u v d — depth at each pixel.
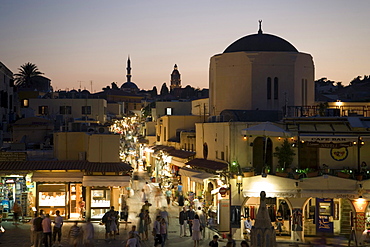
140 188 53.00
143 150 75.25
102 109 78.81
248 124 32.97
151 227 33.97
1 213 32.59
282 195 30.44
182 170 39.97
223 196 31.62
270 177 30.91
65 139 37.59
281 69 44.59
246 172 31.08
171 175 48.94
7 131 55.47
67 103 78.19
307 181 30.64
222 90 46.00
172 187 46.53
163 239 26.97
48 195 34.75
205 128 39.88
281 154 32.34
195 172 37.00
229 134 33.06
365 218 30.75
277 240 30.33
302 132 31.64
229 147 32.97
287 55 44.69
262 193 21.83
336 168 32.75
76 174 34.38
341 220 32.28
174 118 56.75
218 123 36.12
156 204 42.03
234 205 31.39
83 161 35.94
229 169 32.62
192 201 38.50
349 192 30.47
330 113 35.25
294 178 30.73
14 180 34.62
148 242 29.02
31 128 54.94
